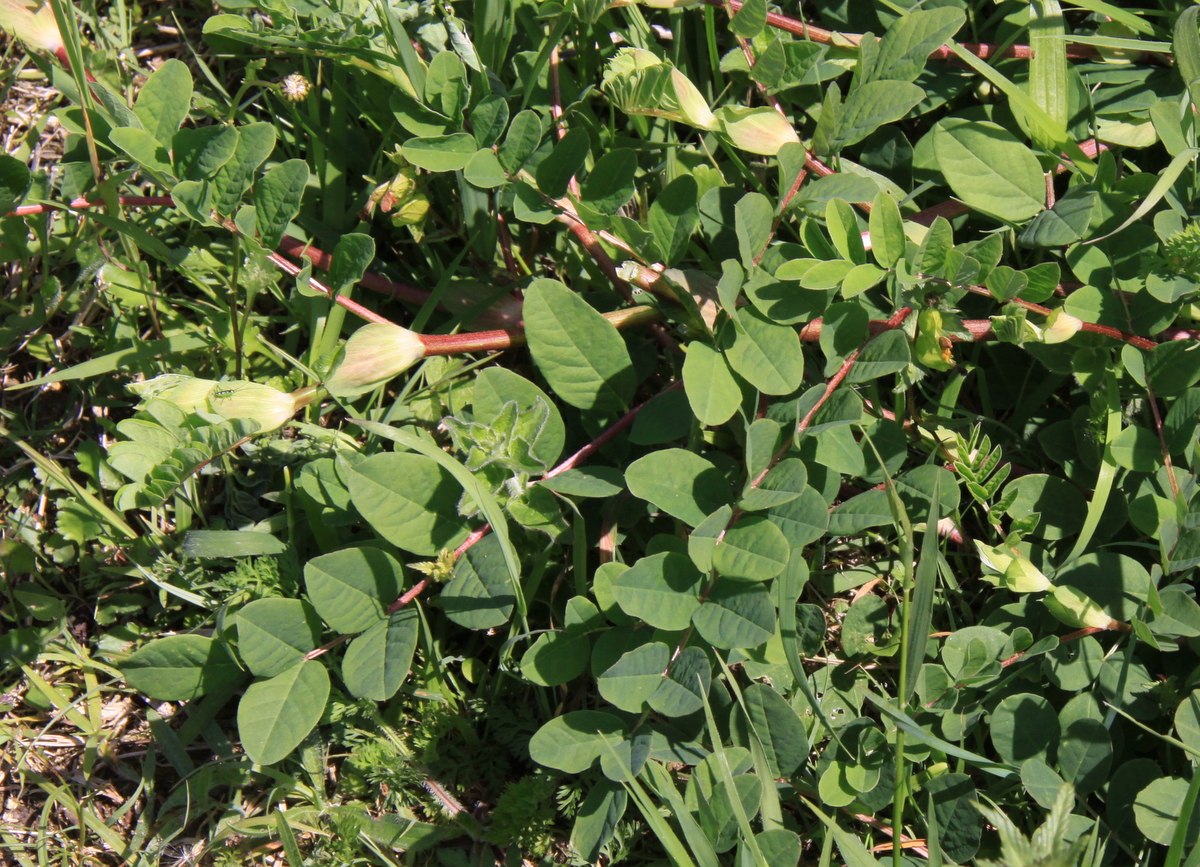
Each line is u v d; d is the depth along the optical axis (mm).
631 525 570
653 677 530
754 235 542
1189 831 527
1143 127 577
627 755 538
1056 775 535
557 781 562
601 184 555
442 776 571
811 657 562
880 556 588
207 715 584
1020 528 549
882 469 539
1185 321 562
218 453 554
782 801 560
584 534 555
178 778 592
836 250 549
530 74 580
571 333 547
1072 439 568
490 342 573
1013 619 558
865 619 560
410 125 558
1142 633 533
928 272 539
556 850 565
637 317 574
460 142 558
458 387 588
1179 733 535
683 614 527
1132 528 574
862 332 542
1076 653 548
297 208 554
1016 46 596
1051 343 556
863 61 560
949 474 547
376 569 540
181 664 544
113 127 556
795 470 526
